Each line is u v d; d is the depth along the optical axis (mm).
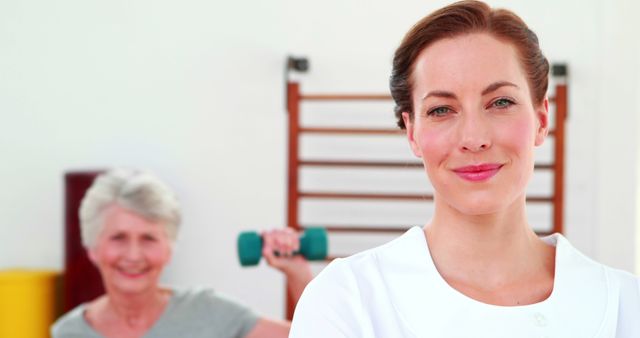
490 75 1101
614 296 1141
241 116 4051
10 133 4047
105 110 4051
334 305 1111
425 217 3998
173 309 2656
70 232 3740
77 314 2648
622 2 3863
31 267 4059
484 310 1102
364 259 1168
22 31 4039
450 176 1118
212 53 4043
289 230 2904
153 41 4043
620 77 3877
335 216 4035
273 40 4035
